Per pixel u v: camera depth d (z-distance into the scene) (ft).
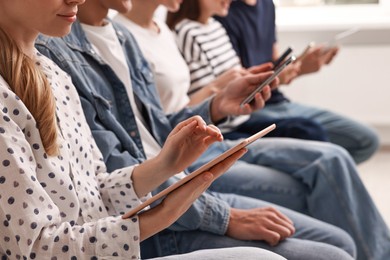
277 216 6.47
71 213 4.55
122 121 6.38
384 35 14.19
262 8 10.72
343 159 7.84
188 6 9.57
